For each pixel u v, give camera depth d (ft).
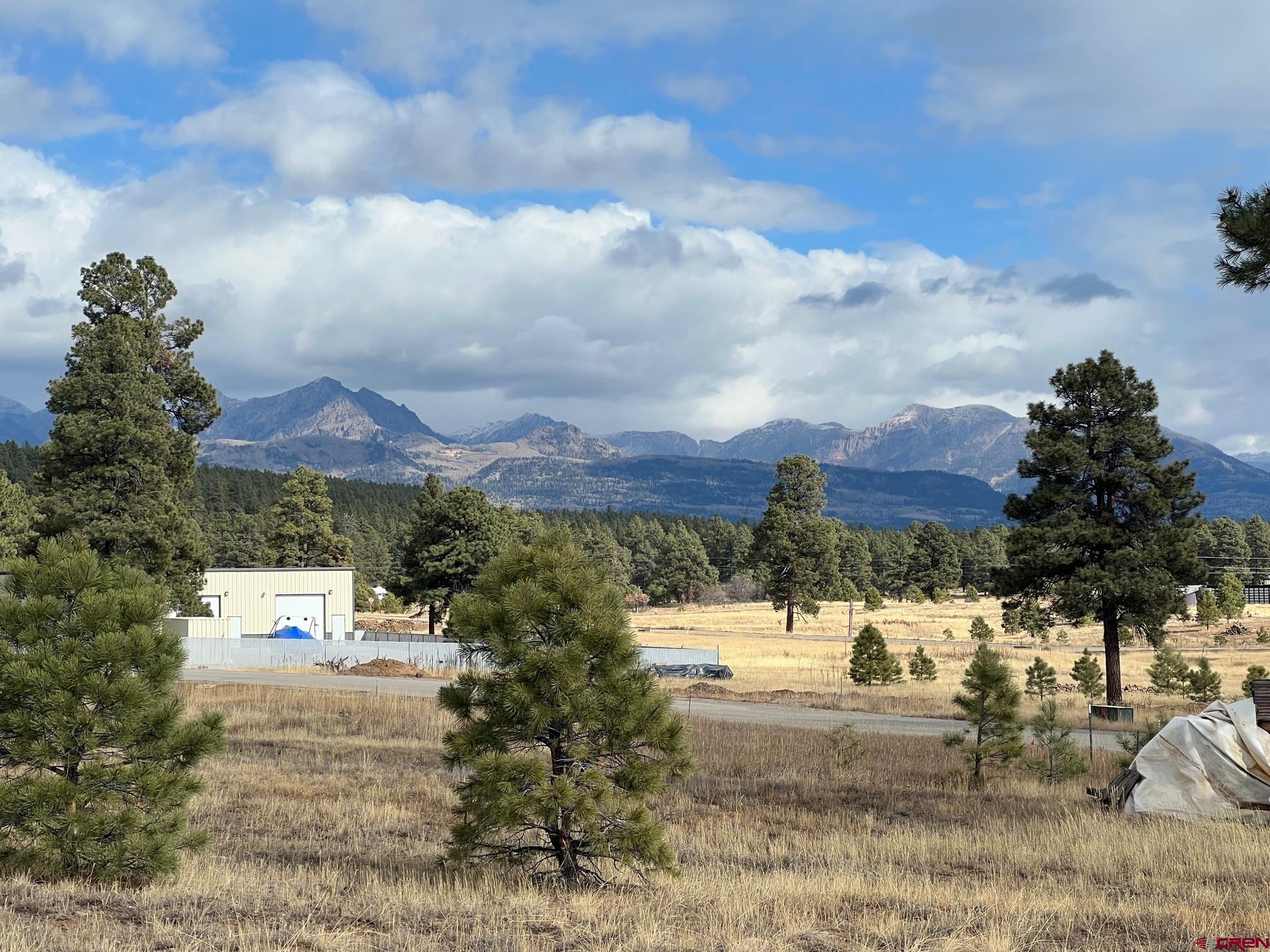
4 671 38.37
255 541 480.64
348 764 75.46
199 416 177.06
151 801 38.88
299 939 30.66
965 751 73.15
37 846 37.73
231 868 41.45
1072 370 127.34
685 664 174.09
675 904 36.83
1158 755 58.18
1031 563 124.26
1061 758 73.82
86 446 149.89
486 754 39.42
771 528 310.45
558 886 39.29
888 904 36.63
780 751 85.40
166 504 154.40
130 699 38.73
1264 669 124.16
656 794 40.93
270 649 186.60
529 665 39.70
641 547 568.82
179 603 156.66
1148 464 122.31
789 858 46.93
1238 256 38.91
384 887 38.40
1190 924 33.24
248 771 70.74
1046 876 41.86
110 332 153.69
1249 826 51.11
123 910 33.60
